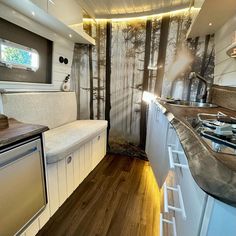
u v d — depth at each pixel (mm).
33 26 1757
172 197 942
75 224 1390
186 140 675
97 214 1504
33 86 1939
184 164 721
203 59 2143
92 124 2301
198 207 480
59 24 1826
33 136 1079
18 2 1382
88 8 2217
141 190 1859
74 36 2211
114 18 2438
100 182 1988
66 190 1618
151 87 2488
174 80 2348
